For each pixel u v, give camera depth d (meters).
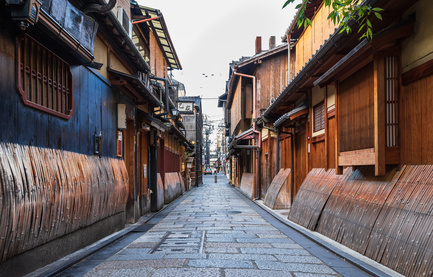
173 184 21.70
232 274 5.11
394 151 5.87
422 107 5.32
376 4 5.51
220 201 19.48
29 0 3.96
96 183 7.41
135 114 11.91
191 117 43.94
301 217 9.92
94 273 5.19
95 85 8.12
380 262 5.45
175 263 5.78
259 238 8.20
